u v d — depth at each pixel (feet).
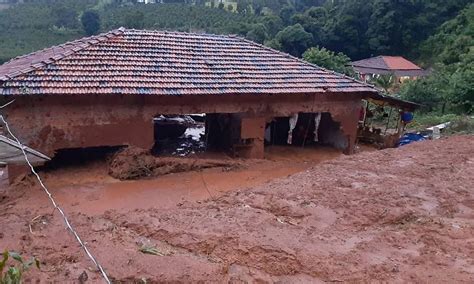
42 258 20.72
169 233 23.91
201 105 48.37
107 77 44.37
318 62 139.44
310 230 24.03
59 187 40.37
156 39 53.93
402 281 18.80
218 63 52.85
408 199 28.19
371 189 29.91
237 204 28.50
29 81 40.68
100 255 21.26
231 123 54.65
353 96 56.54
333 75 57.57
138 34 53.62
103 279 19.07
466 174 33.71
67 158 48.57
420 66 169.99
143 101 45.42
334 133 61.16
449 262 20.39
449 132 66.95
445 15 181.57
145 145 46.62
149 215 27.07
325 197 28.53
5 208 33.94
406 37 181.88
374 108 79.51
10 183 40.88
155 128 61.11
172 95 45.11
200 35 58.75
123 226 25.67
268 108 52.29
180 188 41.47
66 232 24.31
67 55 45.75
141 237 24.02
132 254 21.49
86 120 43.62
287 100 52.90
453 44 144.15
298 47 181.68
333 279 19.17
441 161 37.37
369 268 19.92
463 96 90.48
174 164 46.52
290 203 27.63
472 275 19.15
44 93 39.73
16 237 23.44
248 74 52.19
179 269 20.10
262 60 56.75
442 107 98.68
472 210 26.86
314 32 190.90
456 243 22.39
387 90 124.67
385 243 22.44
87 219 27.22
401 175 33.47
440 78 106.63
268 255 21.15
